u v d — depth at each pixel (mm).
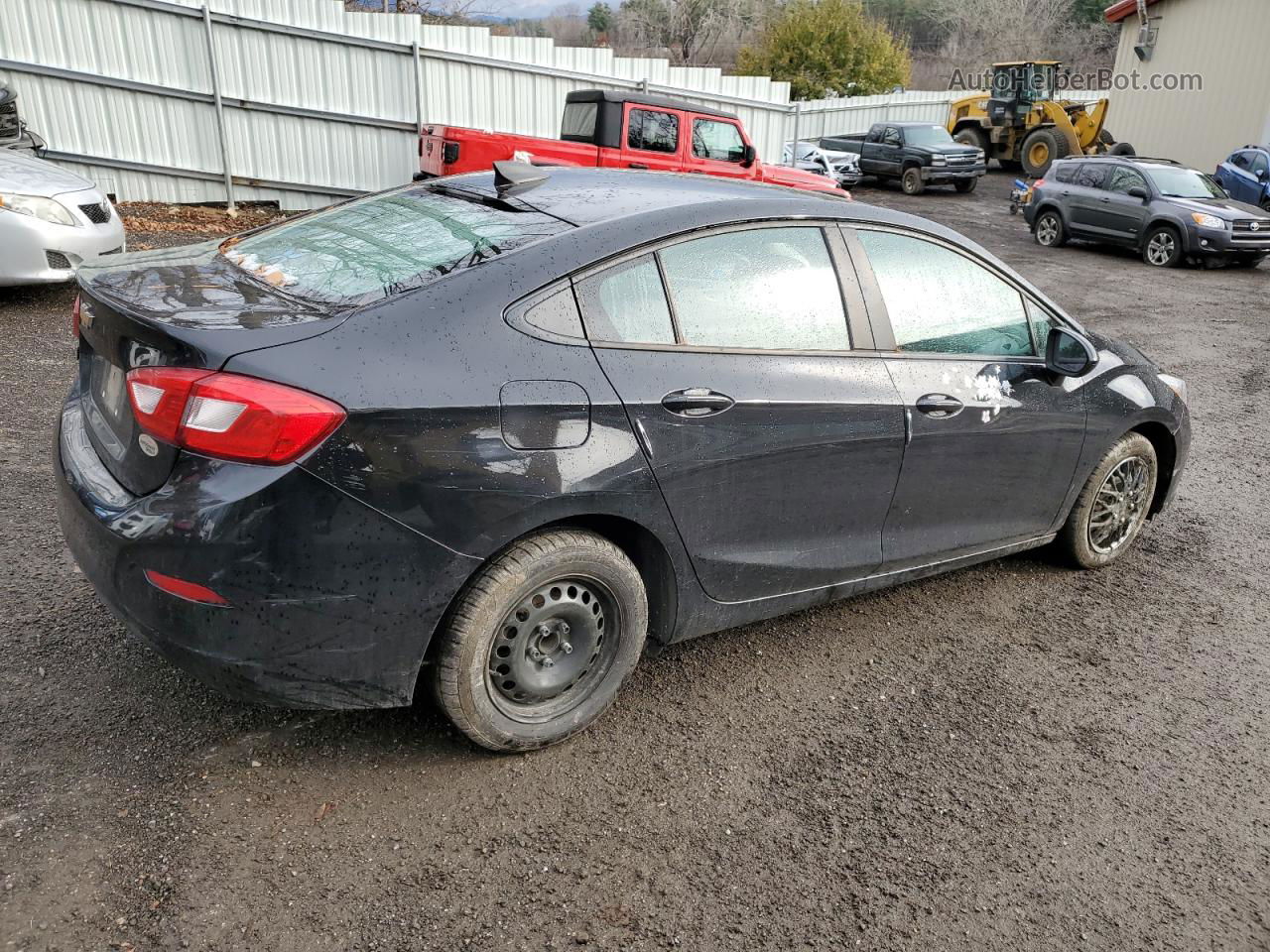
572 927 2271
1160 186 15797
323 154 13594
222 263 2945
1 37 11531
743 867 2516
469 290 2555
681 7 47562
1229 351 9867
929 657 3652
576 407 2592
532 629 2730
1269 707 3504
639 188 3240
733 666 3467
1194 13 24781
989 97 27750
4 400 5371
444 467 2393
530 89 14734
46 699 2875
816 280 3205
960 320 3617
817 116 28172
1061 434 3920
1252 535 5117
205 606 2277
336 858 2406
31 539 3824
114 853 2344
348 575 2350
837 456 3184
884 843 2656
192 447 2260
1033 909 2471
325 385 2277
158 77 12391
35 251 6902
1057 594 4262
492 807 2637
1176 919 2482
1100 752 3156
